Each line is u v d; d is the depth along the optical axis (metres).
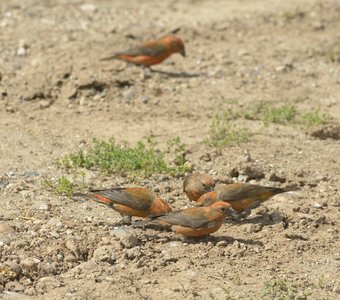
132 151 15.18
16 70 19.59
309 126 17.39
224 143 16.22
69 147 15.98
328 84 20.25
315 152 16.30
